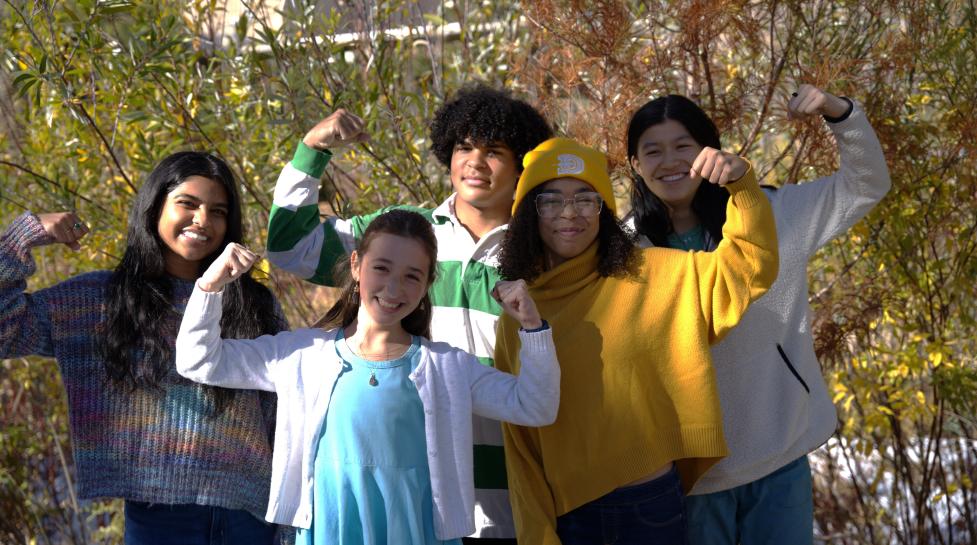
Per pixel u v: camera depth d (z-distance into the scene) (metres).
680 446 2.60
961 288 3.75
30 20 3.63
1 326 2.54
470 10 4.55
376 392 2.52
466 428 2.56
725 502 2.88
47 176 4.17
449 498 2.52
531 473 2.71
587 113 3.80
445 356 2.60
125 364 2.61
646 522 2.60
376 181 4.17
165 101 3.95
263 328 2.83
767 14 3.85
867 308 3.82
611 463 2.60
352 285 2.69
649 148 2.88
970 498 4.18
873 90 3.77
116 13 3.69
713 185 2.92
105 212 4.14
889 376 3.85
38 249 4.61
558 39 3.86
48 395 4.82
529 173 2.70
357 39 4.25
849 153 2.78
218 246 2.79
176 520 2.64
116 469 2.62
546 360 2.49
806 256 2.86
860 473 4.34
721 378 2.81
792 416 2.79
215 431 2.66
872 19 3.77
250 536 2.72
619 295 2.65
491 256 2.99
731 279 2.52
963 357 3.95
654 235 2.96
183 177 2.72
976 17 3.72
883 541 4.34
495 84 4.33
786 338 2.85
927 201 3.81
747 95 3.81
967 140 3.60
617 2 3.68
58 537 4.87
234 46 4.05
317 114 4.06
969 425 4.09
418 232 2.57
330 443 2.51
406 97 4.14
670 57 3.73
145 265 2.70
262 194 4.09
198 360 2.49
